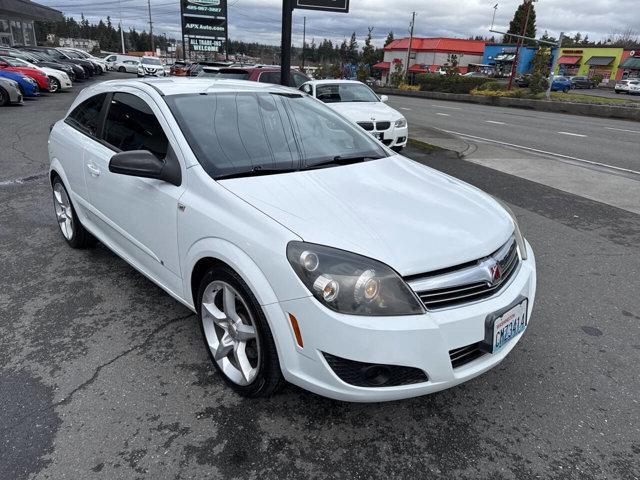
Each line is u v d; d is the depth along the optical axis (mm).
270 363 2346
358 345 2049
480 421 2508
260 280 2240
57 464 2166
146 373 2807
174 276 2924
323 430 2414
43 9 36469
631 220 5949
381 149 3598
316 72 50781
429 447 2330
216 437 2348
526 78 45219
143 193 3021
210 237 2500
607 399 2699
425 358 2107
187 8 32906
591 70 65312
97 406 2531
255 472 2160
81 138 3922
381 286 2070
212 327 2768
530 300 2617
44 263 4246
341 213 2395
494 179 7977
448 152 10062
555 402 2664
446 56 72500
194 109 3107
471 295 2256
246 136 3074
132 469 2152
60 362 2891
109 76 37500
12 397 2582
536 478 2174
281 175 2775
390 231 2291
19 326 3264
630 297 3930
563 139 13594
